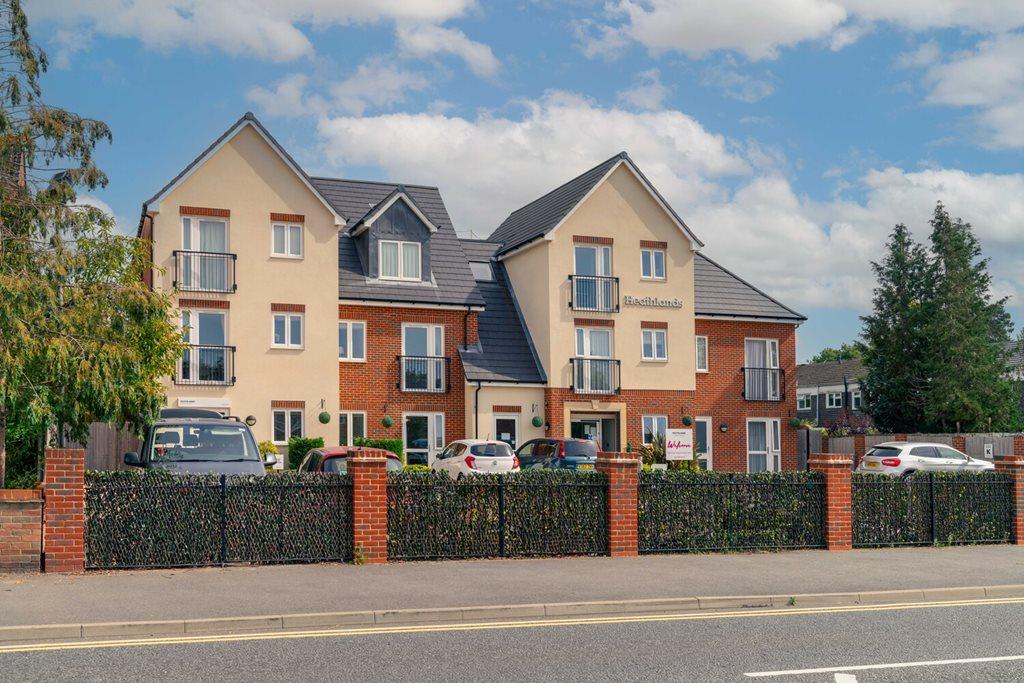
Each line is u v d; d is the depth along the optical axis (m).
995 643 9.72
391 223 31.73
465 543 14.84
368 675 8.09
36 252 15.36
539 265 32.72
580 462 25.66
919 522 17.62
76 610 10.47
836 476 16.95
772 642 9.67
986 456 35.09
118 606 10.71
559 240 32.31
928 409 39.94
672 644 9.52
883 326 41.75
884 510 17.44
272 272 29.12
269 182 29.33
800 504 16.83
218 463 16.27
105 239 17.75
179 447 16.81
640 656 8.94
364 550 14.15
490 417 31.33
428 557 14.62
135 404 16.34
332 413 29.36
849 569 14.55
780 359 35.75
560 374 31.84
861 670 8.46
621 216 33.12
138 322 16.14
